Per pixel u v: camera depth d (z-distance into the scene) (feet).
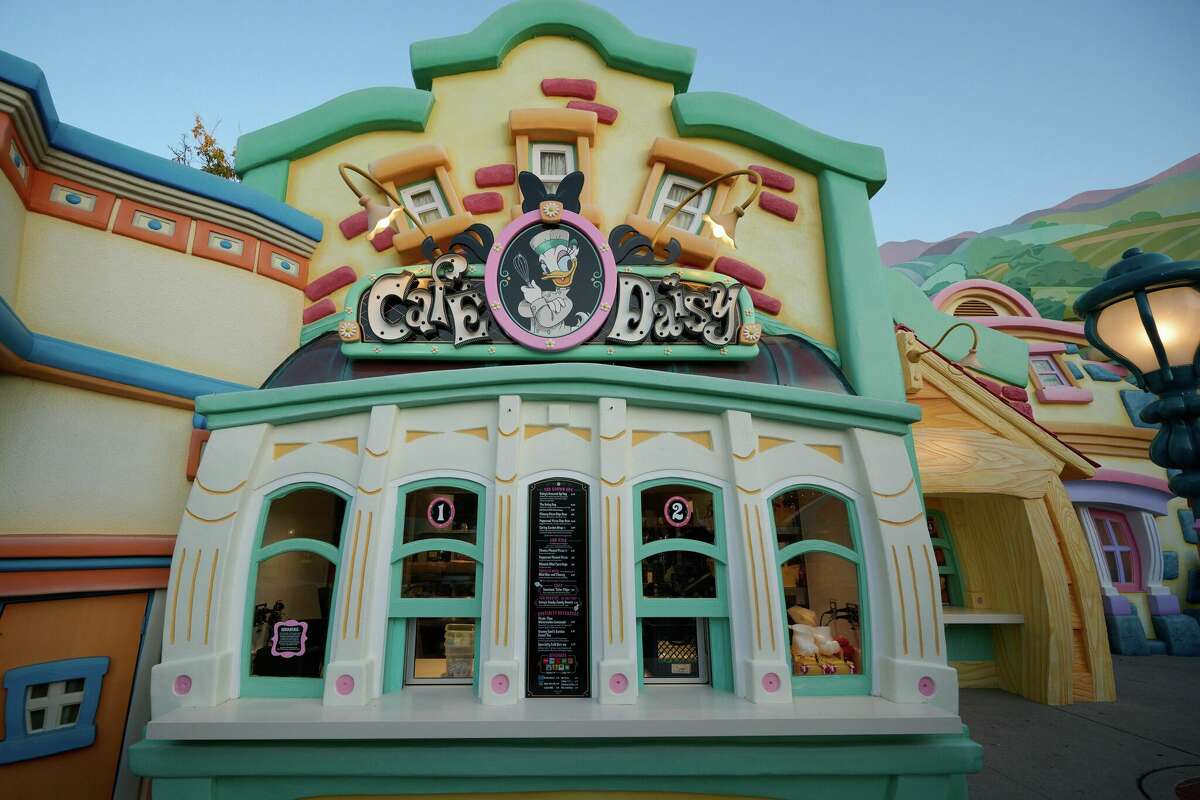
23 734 12.94
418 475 12.83
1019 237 78.59
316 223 19.86
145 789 14.38
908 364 19.92
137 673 14.84
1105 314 11.21
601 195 20.94
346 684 11.41
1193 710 22.04
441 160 20.13
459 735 10.37
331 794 10.89
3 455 13.57
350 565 12.08
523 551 12.31
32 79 13.58
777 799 11.05
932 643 12.07
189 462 16.17
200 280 17.38
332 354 16.60
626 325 16.46
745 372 16.35
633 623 11.82
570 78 21.80
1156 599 36.22
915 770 10.93
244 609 12.39
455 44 21.63
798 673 12.63
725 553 12.63
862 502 13.15
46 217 15.11
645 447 13.08
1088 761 17.17
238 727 10.41
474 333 16.40
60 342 14.32
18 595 13.06
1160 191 70.69
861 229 20.77
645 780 10.93
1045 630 23.16
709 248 19.60
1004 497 24.94
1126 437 38.22
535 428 13.03
